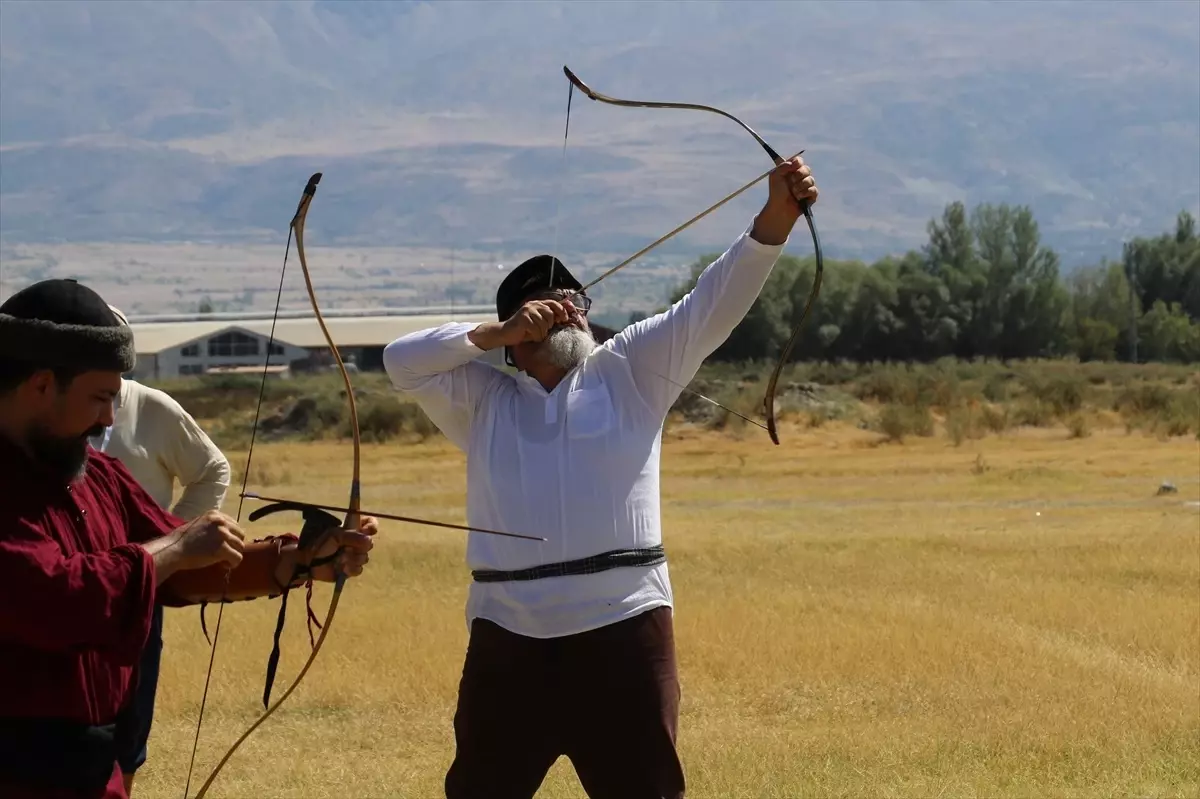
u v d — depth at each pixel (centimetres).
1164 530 2677
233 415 8400
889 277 12494
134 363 561
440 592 2019
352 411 634
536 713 705
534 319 712
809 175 719
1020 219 12681
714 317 728
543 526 705
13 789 526
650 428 729
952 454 5153
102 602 517
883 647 1528
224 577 605
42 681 531
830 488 4019
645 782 693
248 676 1420
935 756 1128
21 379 534
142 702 776
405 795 1036
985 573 2152
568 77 729
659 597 710
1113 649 1573
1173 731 1198
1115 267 13262
